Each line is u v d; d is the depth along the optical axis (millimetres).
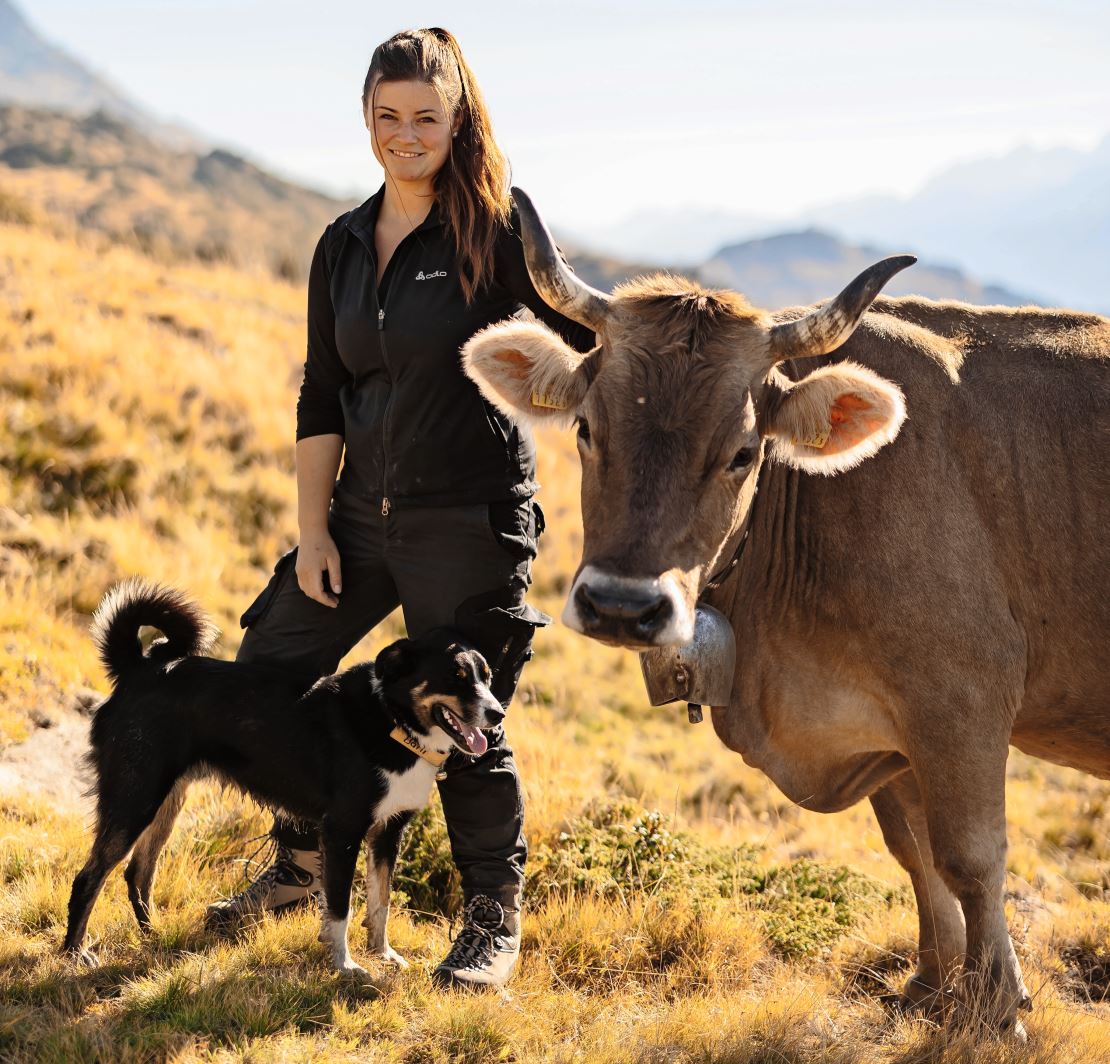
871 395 3650
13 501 9742
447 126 3854
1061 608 4117
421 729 3996
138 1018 3527
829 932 5223
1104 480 4082
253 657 4340
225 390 12602
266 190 138000
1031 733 4418
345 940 4012
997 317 4469
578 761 8000
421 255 3939
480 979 4027
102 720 4016
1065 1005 4574
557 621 11211
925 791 4023
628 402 3652
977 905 3990
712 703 4203
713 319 3758
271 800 4090
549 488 13500
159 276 16828
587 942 4629
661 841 5609
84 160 124062
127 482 10539
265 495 11250
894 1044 4051
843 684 4211
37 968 3795
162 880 4590
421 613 4082
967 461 4074
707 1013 3986
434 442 3949
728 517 3715
